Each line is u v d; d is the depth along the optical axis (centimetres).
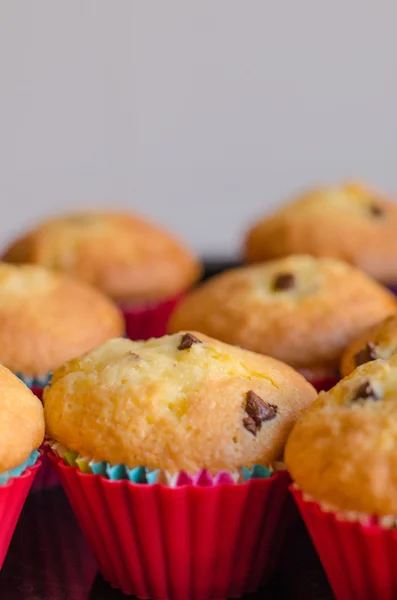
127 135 106
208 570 43
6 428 41
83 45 102
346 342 53
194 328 55
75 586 44
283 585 44
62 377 44
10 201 107
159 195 108
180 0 102
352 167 109
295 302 55
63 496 49
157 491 42
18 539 46
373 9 104
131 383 43
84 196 108
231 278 57
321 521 40
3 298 55
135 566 44
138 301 68
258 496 42
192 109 106
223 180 109
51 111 104
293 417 43
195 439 42
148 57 104
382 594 41
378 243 69
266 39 104
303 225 69
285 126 107
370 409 40
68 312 55
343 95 107
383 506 38
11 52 102
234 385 43
